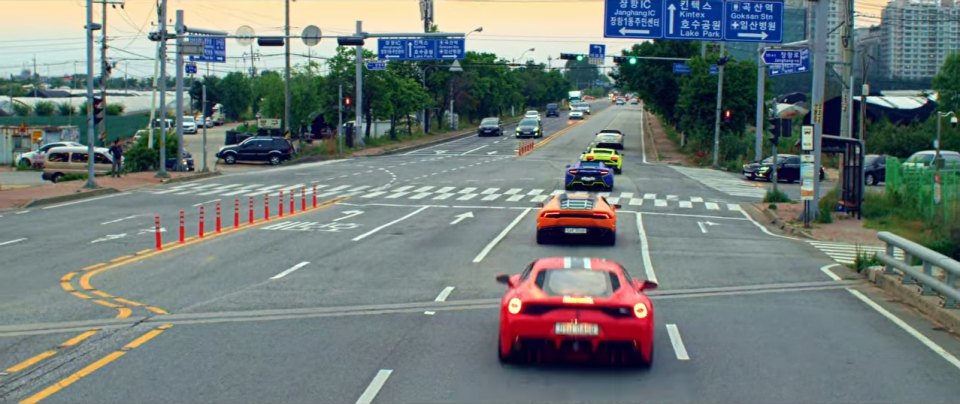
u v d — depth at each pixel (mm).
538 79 165000
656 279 17594
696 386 9633
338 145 67875
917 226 27406
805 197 27906
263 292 15531
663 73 79250
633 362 10398
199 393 9164
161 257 19781
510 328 10023
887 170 35906
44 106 106562
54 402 8789
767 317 13727
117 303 14312
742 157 59688
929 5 88625
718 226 28312
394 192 38750
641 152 72000
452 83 100875
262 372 10055
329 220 28109
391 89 77062
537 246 22422
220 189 39344
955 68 70000
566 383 9680
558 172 50562
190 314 13500
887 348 11617
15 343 11391
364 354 11000
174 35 43469
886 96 78938
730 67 65250
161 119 43750
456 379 9812
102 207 31391
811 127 27969
